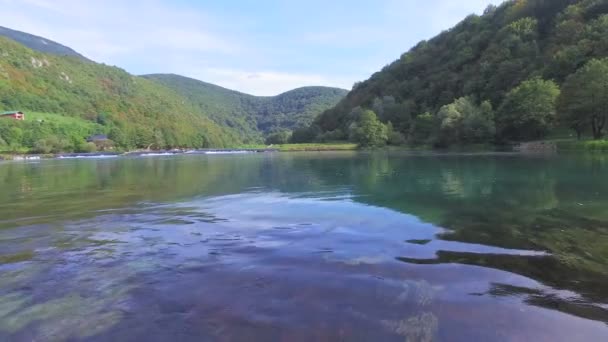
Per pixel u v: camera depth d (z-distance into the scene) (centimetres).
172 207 1135
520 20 10306
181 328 411
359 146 8531
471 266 571
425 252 645
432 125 8100
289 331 396
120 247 712
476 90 9231
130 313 446
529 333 384
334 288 495
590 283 505
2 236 802
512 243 694
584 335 381
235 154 6950
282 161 3912
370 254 636
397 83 12775
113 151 9725
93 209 1119
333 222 895
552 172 1966
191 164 3659
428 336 378
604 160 2733
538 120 5781
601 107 4709
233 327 409
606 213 941
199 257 641
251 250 673
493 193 1310
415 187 1516
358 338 379
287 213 1017
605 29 7088
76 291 511
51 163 4638
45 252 686
